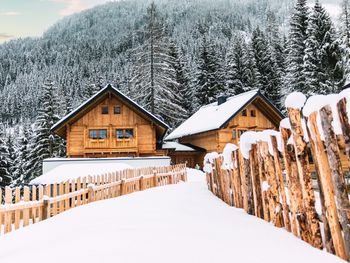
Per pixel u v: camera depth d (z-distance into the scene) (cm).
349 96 325
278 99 5547
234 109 3575
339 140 352
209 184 1130
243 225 528
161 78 4688
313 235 409
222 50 9362
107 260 368
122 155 3259
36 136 4947
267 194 551
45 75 17725
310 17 4216
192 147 4094
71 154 3197
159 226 526
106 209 780
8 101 16262
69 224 634
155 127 3300
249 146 639
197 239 440
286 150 468
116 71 14100
